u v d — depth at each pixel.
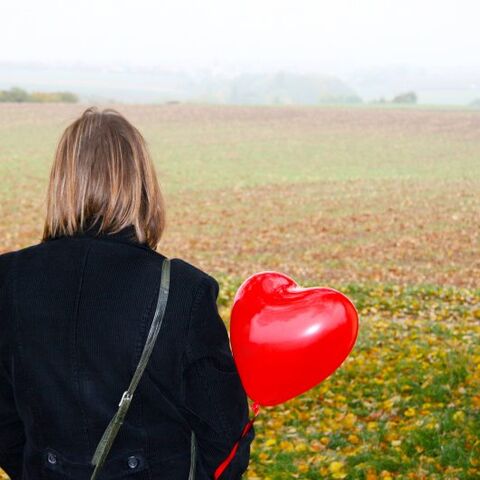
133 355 1.56
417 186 23.20
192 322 1.59
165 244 17.09
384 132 35.62
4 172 25.67
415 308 10.23
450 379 6.11
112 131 1.70
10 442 1.80
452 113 41.84
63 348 1.59
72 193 1.67
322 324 1.74
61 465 1.62
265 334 1.76
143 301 1.58
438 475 4.36
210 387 1.60
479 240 16.31
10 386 1.73
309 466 4.80
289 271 14.57
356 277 13.76
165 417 1.61
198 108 45.22
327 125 38.28
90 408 1.58
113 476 1.59
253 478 4.75
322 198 21.80
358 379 6.65
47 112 40.72
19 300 1.64
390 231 17.55
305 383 1.80
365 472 4.52
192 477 1.64
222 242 17.17
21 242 17.70
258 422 5.95
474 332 8.20
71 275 1.62
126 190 1.67
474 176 24.59
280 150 31.12
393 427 5.34
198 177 25.53
